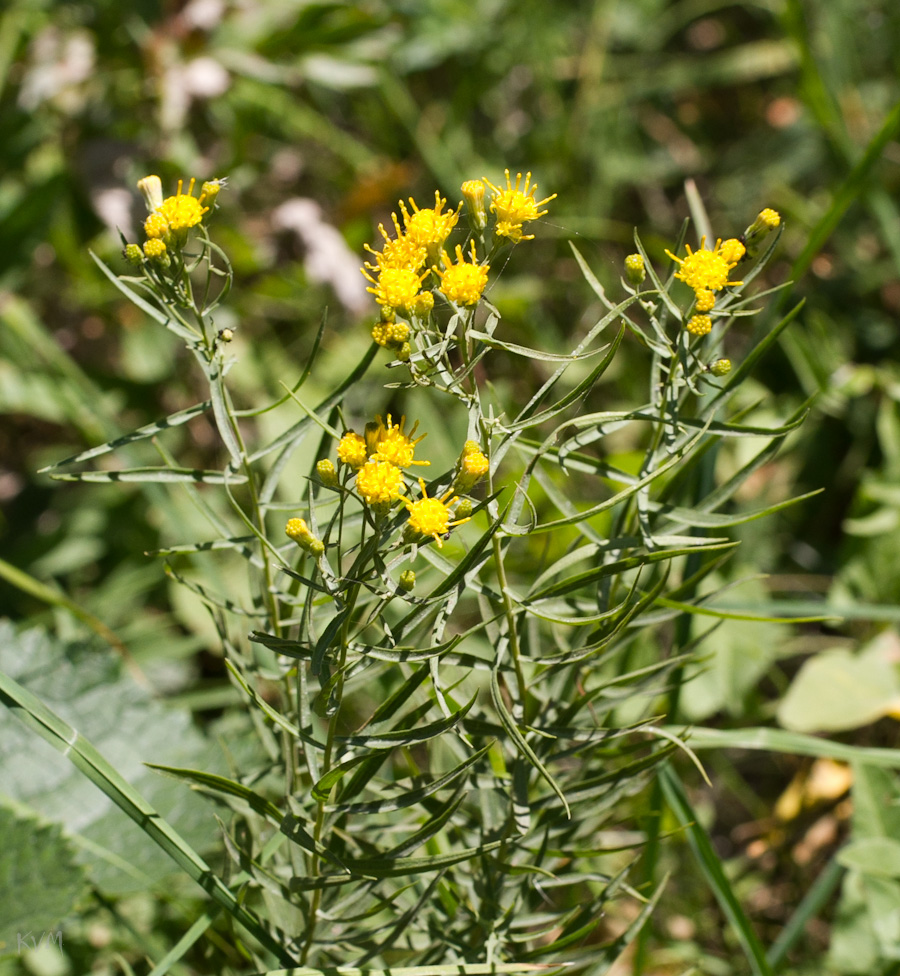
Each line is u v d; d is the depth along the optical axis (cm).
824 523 91
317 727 59
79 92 102
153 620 82
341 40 105
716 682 71
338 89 113
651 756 49
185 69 99
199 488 89
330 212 111
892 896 60
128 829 60
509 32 115
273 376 95
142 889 58
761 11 130
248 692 46
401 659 45
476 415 46
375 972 49
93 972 60
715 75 119
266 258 101
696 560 57
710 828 78
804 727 68
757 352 49
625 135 116
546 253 107
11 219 89
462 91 113
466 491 45
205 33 101
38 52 101
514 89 121
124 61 101
